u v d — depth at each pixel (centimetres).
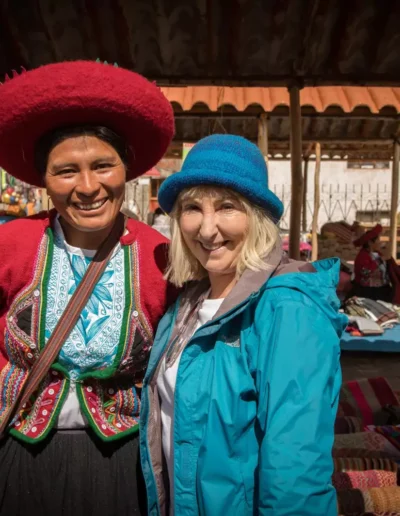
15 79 127
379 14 268
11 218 435
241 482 109
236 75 342
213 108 532
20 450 138
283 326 108
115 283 140
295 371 102
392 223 764
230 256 127
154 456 133
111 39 292
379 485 190
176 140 698
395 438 222
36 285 137
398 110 536
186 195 126
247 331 118
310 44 301
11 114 129
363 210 1717
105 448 140
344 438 225
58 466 137
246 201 122
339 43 301
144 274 143
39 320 135
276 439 97
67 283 138
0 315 143
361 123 661
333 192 1750
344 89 562
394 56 312
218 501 109
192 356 123
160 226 728
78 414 139
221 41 297
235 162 121
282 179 1708
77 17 268
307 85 345
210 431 112
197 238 128
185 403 119
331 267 125
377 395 269
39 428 135
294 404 99
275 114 555
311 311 111
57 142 128
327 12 266
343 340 394
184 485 117
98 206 132
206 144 127
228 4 259
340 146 879
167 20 271
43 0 252
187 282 145
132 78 132
